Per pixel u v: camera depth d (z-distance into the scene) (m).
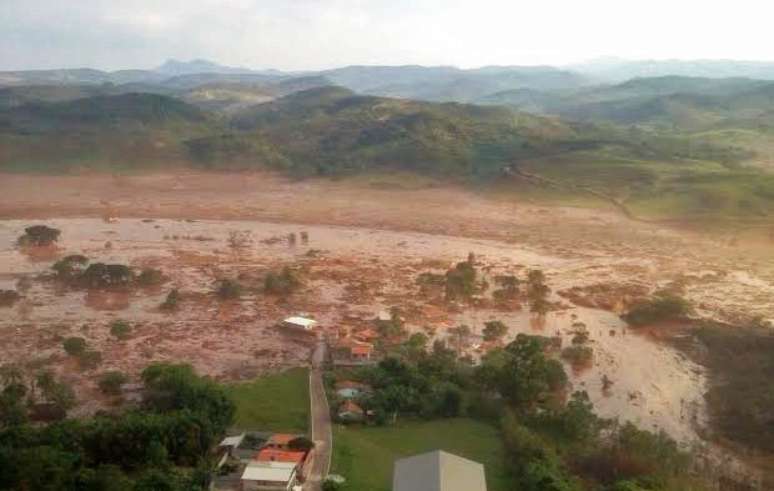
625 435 95.25
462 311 160.88
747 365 127.62
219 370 122.19
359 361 124.94
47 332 138.12
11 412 93.81
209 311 154.62
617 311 163.75
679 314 154.25
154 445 82.62
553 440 98.38
